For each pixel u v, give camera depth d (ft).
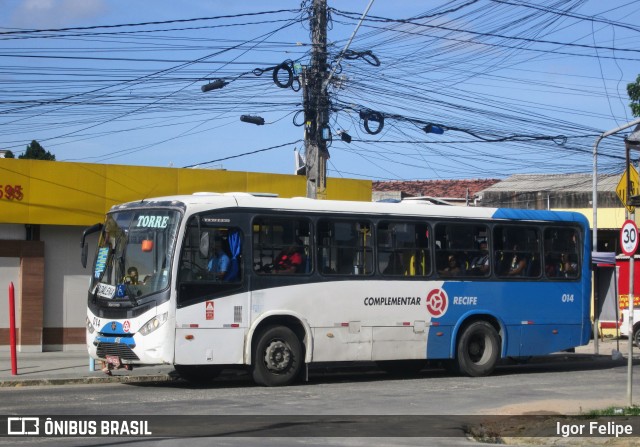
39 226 70.69
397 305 54.24
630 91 98.07
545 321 60.54
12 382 51.03
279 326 50.47
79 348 71.77
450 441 33.19
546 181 142.82
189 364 46.98
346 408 41.32
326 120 64.80
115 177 71.67
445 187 156.46
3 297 69.51
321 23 64.75
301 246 51.37
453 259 57.00
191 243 47.80
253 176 76.95
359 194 82.02
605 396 47.52
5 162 68.03
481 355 58.49
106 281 49.06
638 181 79.30
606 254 78.28
